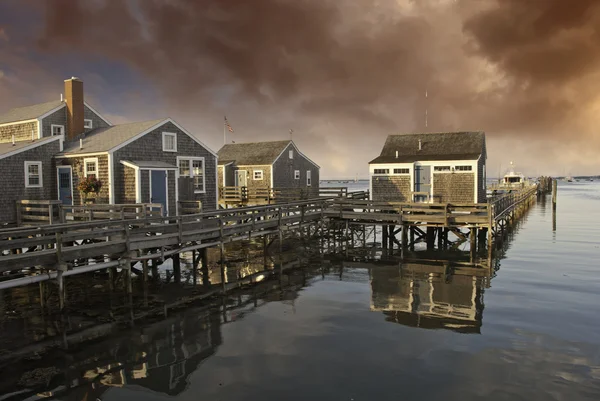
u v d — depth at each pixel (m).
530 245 23.66
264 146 46.62
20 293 14.29
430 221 21.17
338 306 12.95
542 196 72.81
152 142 23.80
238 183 44.59
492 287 14.84
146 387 8.20
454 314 12.07
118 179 22.19
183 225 15.16
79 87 27.83
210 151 26.97
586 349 9.59
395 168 33.66
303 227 24.08
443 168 32.72
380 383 8.21
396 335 10.56
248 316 12.09
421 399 7.64
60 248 11.37
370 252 21.95
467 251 21.97
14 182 21.66
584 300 13.19
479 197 32.81
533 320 11.46
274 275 16.95
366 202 22.91
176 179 23.84
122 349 9.89
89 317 11.99
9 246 10.52
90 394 7.98
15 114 29.31
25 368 8.99
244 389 8.06
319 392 7.91
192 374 8.68
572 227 31.62
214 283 15.70
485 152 36.06
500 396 7.70
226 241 16.70
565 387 7.96
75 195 23.09
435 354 9.44
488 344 9.92
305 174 48.62
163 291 14.61
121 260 12.82
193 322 11.63
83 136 26.33
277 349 9.84
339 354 9.51
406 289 14.80
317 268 18.22
